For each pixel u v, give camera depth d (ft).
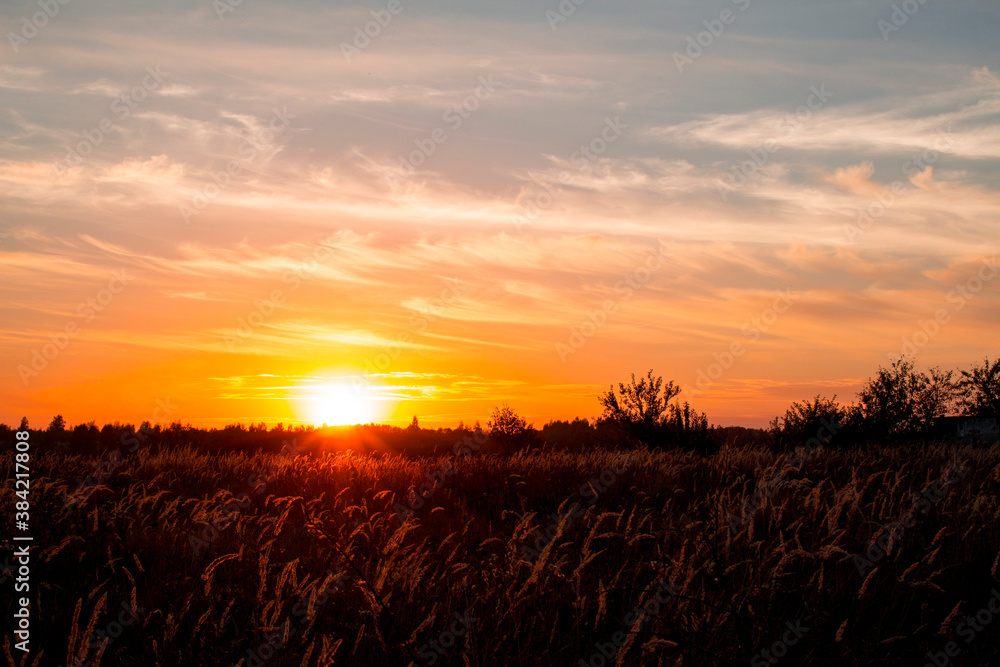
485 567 15.72
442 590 14.69
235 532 19.84
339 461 44.68
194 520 20.56
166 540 19.52
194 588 14.55
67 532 17.87
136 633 12.27
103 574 16.07
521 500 27.61
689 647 11.59
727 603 12.59
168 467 44.55
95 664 10.24
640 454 44.98
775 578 13.82
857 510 19.99
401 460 46.73
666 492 31.30
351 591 13.83
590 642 12.13
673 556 15.10
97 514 18.19
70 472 33.12
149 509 24.02
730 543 15.38
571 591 14.30
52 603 14.37
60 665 12.00
